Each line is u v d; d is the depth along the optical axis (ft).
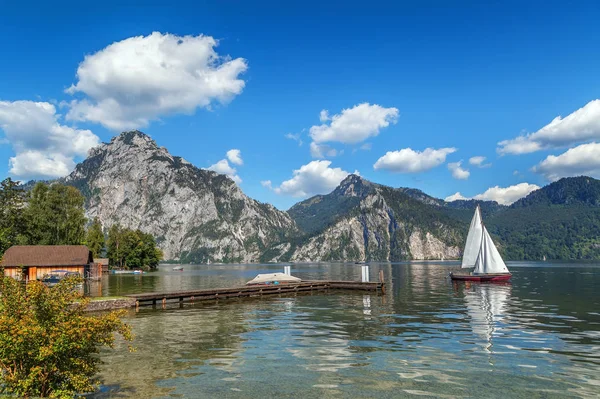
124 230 577.02
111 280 309.22
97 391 46.62
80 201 356.79
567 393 46.03
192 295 156.76
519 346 69.26
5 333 36.11
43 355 35.68
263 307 135.03
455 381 50.29
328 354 64.39
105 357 62.90
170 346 71.15
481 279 244.22
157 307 137.80
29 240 312.50
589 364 57.72
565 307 122.72
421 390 47.03
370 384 49.24
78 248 271.90
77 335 38.19
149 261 562.25
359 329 87.51
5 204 293.64
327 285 214.07
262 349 68.28
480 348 67.82
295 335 81.25
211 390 47.03
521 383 49.42
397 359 60.90
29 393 37.27
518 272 381.81
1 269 42.24
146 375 53.01
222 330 88.28
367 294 180.04
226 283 273.13
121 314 43.96
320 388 47.80
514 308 121.29
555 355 62.90
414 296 164.35
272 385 48.91
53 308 39.91
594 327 87.71
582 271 401.08
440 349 67.26
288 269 242.78
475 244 274.16
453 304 133.59
